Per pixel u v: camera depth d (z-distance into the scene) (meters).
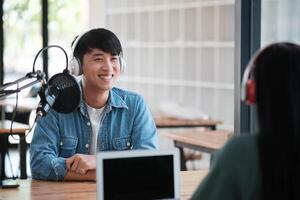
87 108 3.17
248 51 3.62
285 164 1.72
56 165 3.06
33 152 3.14
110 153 2.32
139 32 9.05
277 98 1.74
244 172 1.75
